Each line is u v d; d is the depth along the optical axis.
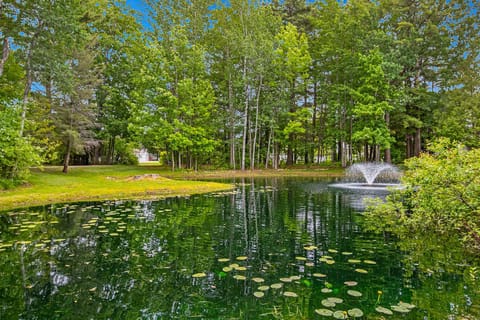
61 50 14.24
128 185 12.78
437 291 3.07
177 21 22.44
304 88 25.11
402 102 19.55
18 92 14.58
